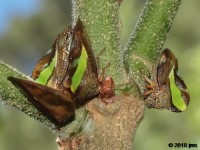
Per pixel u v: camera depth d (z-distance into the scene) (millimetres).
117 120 86
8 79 82
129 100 87
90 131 86
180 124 282
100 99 86
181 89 94
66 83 85
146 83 92
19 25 588
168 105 94
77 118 86
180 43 430
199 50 249
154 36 95
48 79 87
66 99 84
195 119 218
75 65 84
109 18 90
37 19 585
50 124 87
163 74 93
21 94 86
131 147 86
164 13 96
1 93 86
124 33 264
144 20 96
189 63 244
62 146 87
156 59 94
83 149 86
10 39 583
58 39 86
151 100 93
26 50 581
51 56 87
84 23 90
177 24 435
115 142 86
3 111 174
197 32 435
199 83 228
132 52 94
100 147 86
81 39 83
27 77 87
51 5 592
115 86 87
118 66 88
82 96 85
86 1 90
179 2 96
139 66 92
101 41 89
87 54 84
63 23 592
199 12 441
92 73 84
